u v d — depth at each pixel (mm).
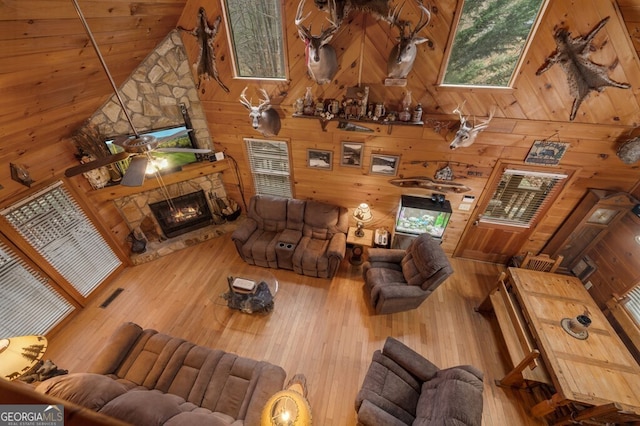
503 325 3611
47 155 3676
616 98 3197
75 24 2619
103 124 4070
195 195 5340
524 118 3562
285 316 4168
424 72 3523
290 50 3705
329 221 4840
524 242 4625
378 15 3102
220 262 5070
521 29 3125
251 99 4270
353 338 3896
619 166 3604
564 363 2916
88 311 4250
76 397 2188
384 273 4219
